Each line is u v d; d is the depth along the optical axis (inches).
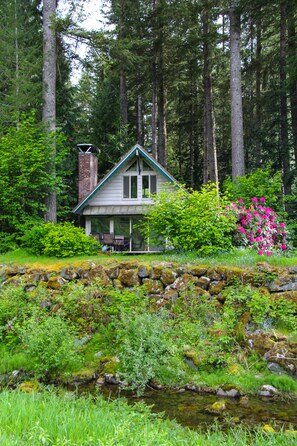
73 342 321.7
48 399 193.6
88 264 412.8
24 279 418.0
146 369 283.9
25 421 136.8
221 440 163.5
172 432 160.6
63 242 485.1
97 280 389.1
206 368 295.7
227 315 329.7
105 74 704.4
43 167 582.6
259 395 263.0
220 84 1047.0
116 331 331.0
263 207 496.4
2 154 571.2
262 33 952.9
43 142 601.3
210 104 932.0
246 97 1111.6
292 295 331.3
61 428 132.0
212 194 439.8
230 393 266.1
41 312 352.8
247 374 283.4
